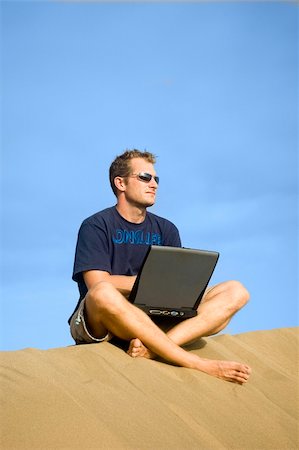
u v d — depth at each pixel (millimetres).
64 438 3766
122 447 3789
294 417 4727
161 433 4035
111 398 4227
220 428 4320
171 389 4547
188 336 5160
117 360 4738
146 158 5480
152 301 5098
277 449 4312
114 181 5504
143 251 5477
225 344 5676
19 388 4098
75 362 4590
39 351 4723
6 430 3771
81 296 5363
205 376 4855
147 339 4855
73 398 4078
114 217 5441
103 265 5262
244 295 5336
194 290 5137
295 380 5320
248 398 4770
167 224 5656
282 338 6102
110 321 4883
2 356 4578
